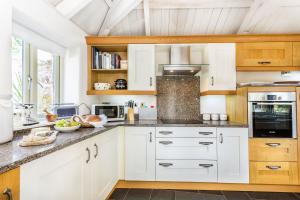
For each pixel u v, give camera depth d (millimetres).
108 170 2543
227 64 3193
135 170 2930
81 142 1817
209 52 3199
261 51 3172
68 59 3086
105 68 3355
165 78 3641
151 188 2977
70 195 1621
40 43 2520
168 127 2910
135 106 3611
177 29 3438
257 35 3135
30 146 1421
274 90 2805
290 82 2930
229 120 3457
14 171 1030
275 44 3154
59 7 2393
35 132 1705
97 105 3186
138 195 2752
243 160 2826
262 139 2809
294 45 3143
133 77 3270
